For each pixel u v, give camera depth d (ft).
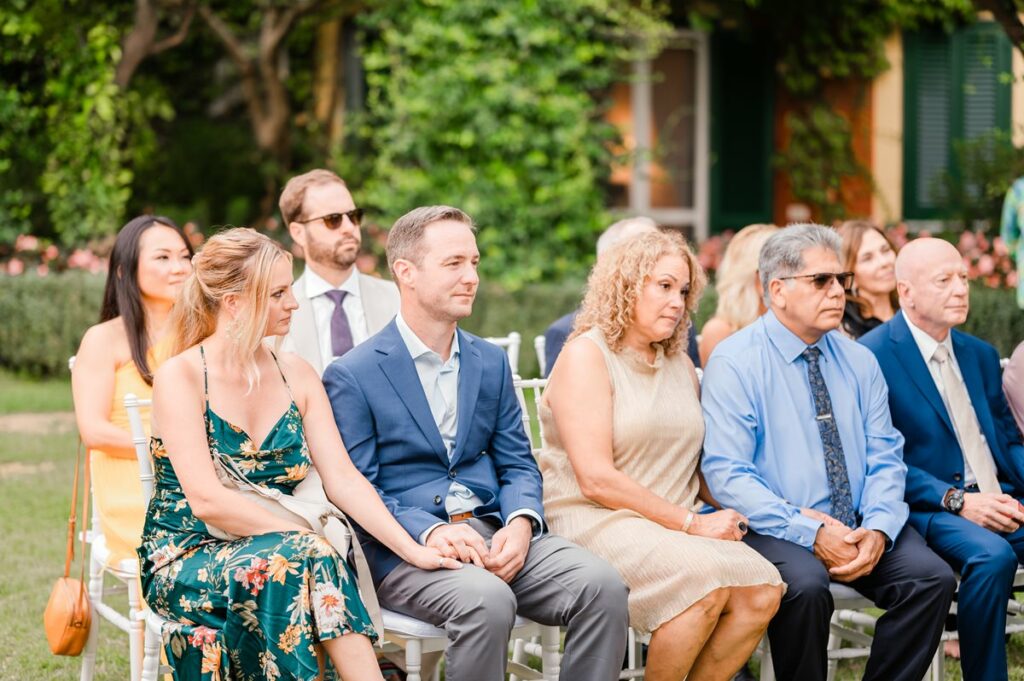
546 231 32.96
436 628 10.31
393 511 10.85
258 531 10.17
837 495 11.88
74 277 30.89
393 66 33.68
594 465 11.38
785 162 37.06
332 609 9.72
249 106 37.22
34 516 19.20
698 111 37.47
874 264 15.26
